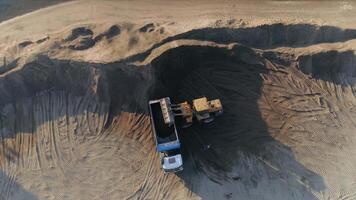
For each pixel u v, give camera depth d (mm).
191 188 24547
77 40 26750
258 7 28250
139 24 27312
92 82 26234
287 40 27359
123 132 26094
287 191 24406
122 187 24734
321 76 27016
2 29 28422
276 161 25000
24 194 24609
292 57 26734
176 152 24406
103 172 25125
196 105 24484
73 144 25844
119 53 25750
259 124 25766
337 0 28438
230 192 24391
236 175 24719
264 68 26734
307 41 27234
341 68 27062
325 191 24344
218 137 25594
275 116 25938
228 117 25953
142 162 25297
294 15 27828
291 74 26750
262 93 26359
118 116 26484
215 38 26656
